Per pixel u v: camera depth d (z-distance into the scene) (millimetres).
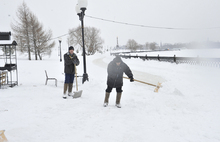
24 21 28203
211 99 5512
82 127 3160
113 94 5926
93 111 4051
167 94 5789
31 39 29000
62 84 7949
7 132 2719
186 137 2922
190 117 3875
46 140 2613
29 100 4762
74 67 5543
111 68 4363
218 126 3404
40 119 3424
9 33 6891
